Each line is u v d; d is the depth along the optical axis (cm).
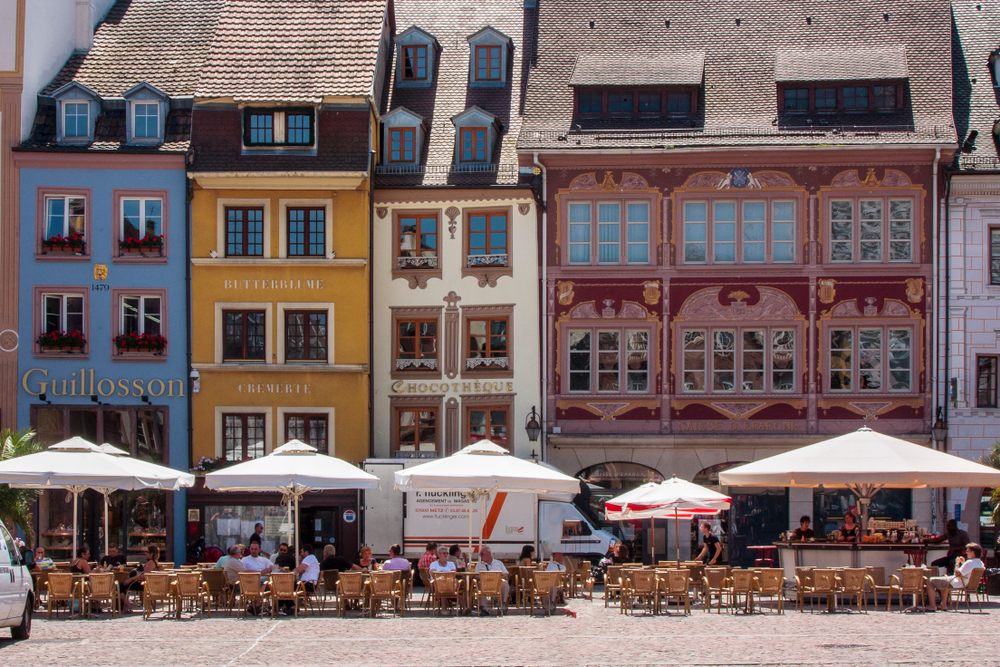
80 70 4506
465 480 2983
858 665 1953
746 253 4266
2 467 2959
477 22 4866
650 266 4269
